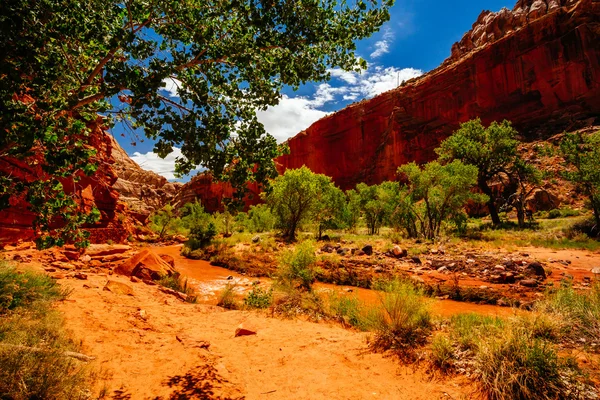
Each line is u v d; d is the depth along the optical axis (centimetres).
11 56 234
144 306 649
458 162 2344
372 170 7425
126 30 271
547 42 4828
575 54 4569
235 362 410
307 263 973
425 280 1155
